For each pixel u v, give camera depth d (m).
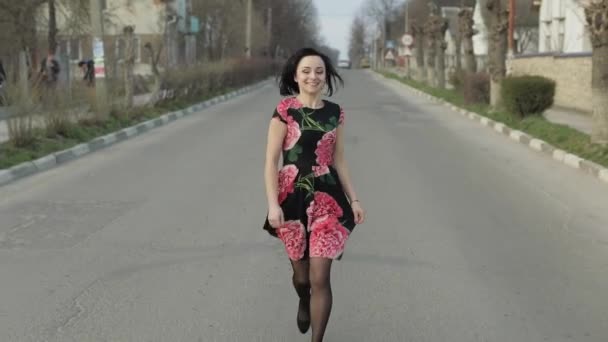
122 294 5.70
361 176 11.02
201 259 6.64
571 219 8.34
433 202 9.17
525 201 9.31
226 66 35.84
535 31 46.72
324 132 4.38
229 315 5.25
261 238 7.36
